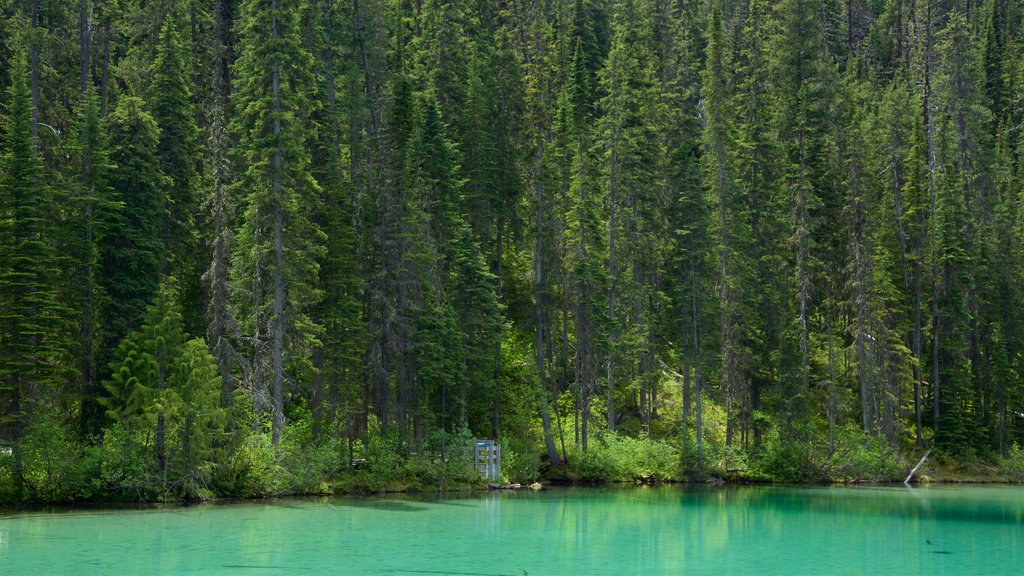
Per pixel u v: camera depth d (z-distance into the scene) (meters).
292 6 39.25
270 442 37.22
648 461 49.19
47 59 47.84
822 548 25.81
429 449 43.69
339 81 53.03
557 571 21.48
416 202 45.62
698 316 50.00
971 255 62.66
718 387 55.19
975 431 59.41
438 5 59.91
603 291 51.03
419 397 44.91
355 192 44.91
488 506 35.81
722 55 59.53
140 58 52.94
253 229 37.50
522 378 50.19
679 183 53.31
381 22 57.28
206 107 52.38
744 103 65.12
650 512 34.47
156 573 20.58
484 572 21.25
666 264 55.72
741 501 39.50
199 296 46.19
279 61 38.31
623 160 53.38
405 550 24.28
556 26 74.81
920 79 81.06
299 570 21.16
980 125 72.75
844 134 63.16
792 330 51.41
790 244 55.22
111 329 38.44
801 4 67.31
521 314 56.78
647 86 59.62
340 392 42.12
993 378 62.78
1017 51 97.06
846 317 58.03
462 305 46.19
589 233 49.59
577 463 48.41
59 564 21.56
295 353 39.72
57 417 35.25
